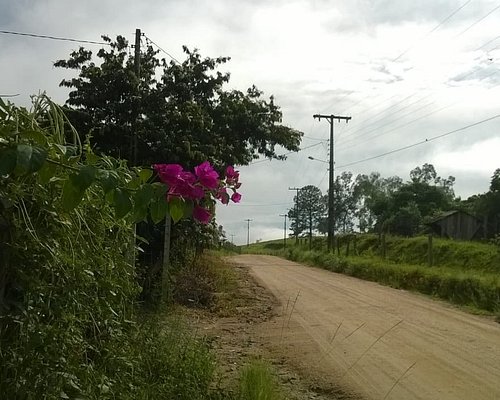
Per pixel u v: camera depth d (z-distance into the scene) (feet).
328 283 69.72
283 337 33.78
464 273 61.26
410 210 146.51
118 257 13.39
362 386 23.30
